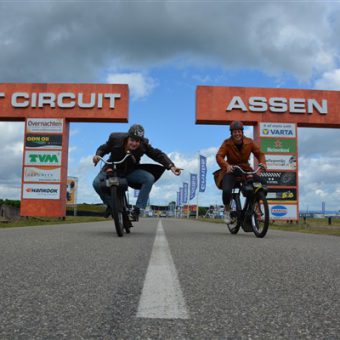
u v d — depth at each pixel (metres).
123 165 6.48
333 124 24.08
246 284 2.40
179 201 85.44
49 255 3.72
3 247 4.44
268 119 23.84
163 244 4.99
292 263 3.38
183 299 1.96
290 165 23.64
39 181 23.84
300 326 1.52
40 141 24.06
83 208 91.31
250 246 4.85
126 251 4.12
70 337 1.35
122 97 24.31
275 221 25.61
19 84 24.41
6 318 1.59
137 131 6.32
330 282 2.51
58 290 2.16
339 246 5.11
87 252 3.99
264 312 1.73
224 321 1.57
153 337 1.36
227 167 7.20
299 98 24.02
